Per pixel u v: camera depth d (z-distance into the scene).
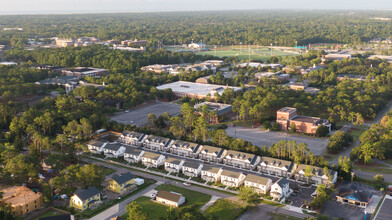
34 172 199.75
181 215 163.25
